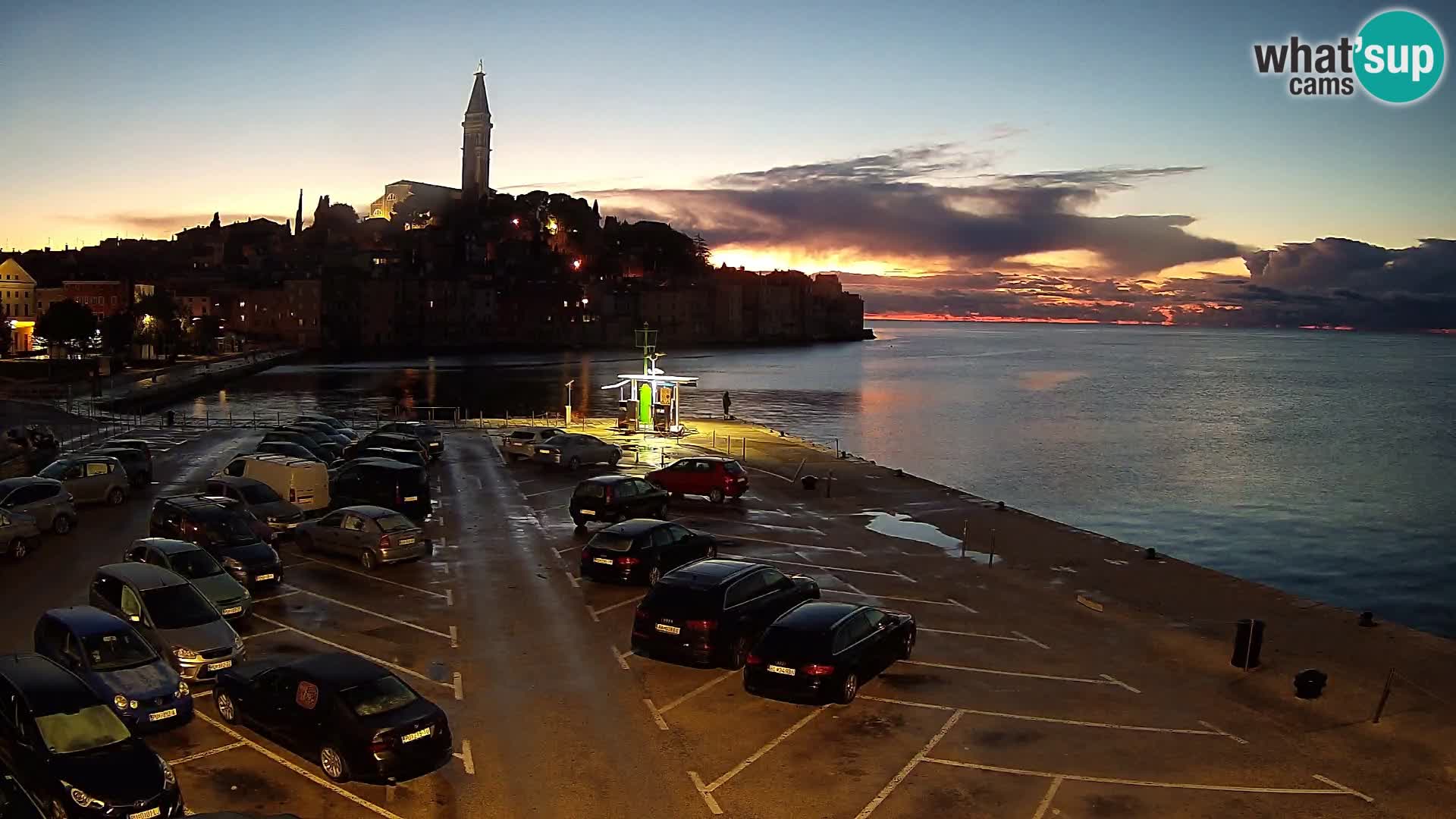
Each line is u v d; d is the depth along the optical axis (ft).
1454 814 46.65
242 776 48.32
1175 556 166.91
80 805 41.24
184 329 627.46
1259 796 47.93
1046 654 68.49
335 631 70.79
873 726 55.67
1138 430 356.79
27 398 292.61
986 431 345.72
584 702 58.49
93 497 114.32
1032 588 86.17
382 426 185.37
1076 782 49.06
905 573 90.68
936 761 51.21
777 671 57.31
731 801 46.78
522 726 54.80
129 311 559.38
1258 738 54.70
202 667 58.59
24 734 44.11
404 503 108.06
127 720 50.78
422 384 554.05
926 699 59.72
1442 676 65.31
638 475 144.36
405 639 69.41
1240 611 79.77
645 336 212.02
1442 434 355.15
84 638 54.08
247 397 440.86
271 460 106.63
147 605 61.21
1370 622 76.33
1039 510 203.51
